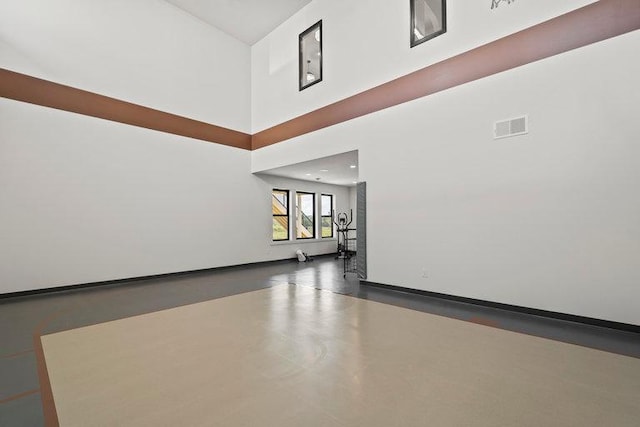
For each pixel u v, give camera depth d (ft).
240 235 24.47
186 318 11.00
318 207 31.53
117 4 18.21
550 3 10.85
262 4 20.83
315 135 19.76
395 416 5.29
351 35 17.62
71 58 16.34
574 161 10.25
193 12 21.68
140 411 5.49
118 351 8.14
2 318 11.19
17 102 14.62
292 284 17.24
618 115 9.50
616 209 9.50
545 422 5.08
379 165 16.05
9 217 14.30
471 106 12.73
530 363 7.26
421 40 14.43
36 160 15.10
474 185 12.60
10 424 5.15
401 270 15.14
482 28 12.50
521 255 11.36
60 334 9.48
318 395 5.98
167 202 20.12
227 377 6.71
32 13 15.17
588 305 9.95
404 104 15.02
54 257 15.53
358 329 9.70
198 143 21.93
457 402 5.69
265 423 5.14
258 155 24.68
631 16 9.35
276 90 23.07
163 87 20.16
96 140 17.11
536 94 11.07
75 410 5.53
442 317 10.91
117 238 17.78
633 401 5.64
